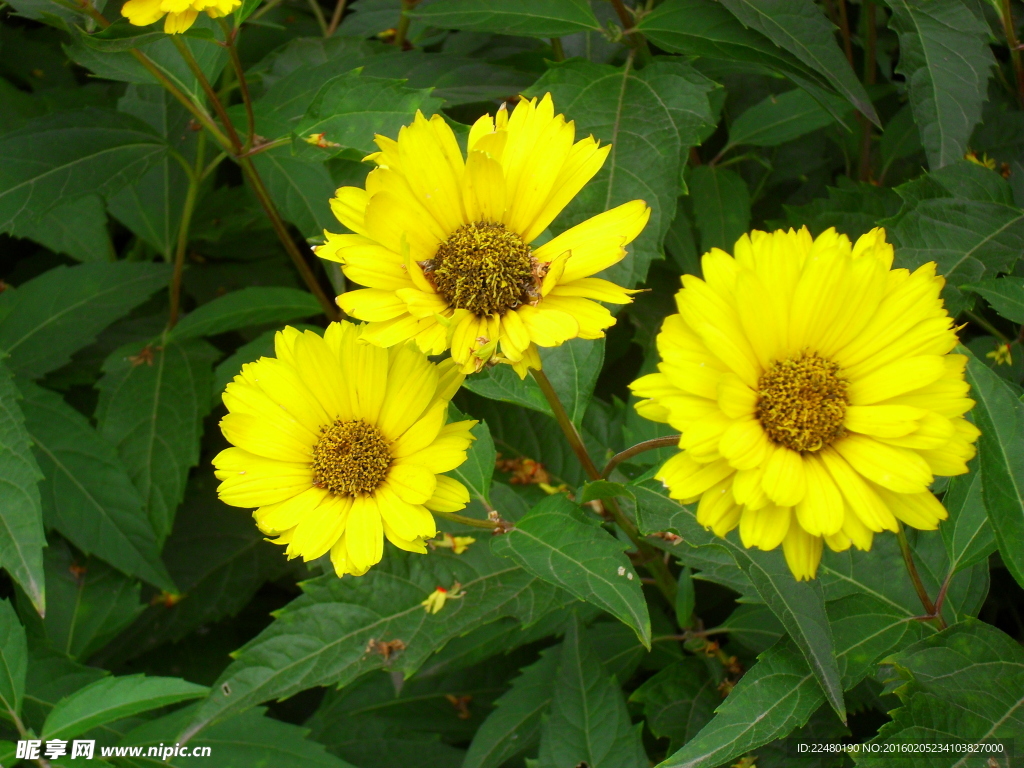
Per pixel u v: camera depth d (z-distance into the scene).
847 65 0.57
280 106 0.61
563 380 0.55
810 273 0.49
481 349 0.49
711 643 0.57
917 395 0.49
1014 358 0.58
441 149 0.50
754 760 0.54
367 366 0.52
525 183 0.50
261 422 0.52
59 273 0.64
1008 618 0.59
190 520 0.65
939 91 0.57
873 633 0.52
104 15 0.58
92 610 0.61
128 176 0.61
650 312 0.62
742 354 0.48
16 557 0.54
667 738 0.60
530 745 0.56
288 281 0.71
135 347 0.64
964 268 0.55
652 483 0.52
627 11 0.61
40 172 0.59
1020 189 0.60
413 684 0.62
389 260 0.50
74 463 0.60
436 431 0.52
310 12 0.76
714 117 0.63
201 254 0.73
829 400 0.49
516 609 0.54
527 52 0.65
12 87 0.68
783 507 0.48
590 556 0.51
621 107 0.58
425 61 0.62
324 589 0.54
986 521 0.52
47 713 0.58
